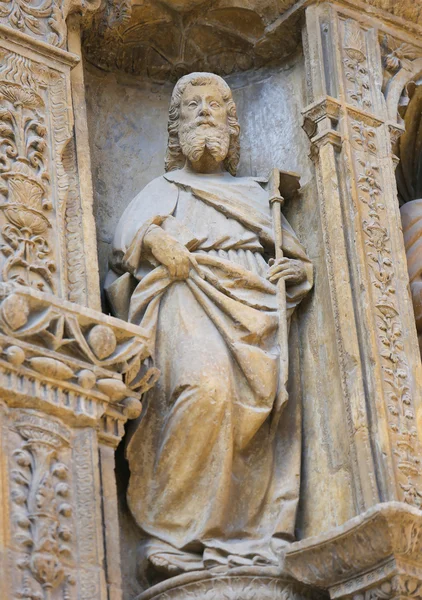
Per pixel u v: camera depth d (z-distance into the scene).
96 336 7.12
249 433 7.69
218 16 9.08
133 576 7.55
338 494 7.79
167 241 7.96
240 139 9.04
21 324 6.95
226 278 8.01
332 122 8.62
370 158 8.61
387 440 7.74
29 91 7.81
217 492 7.54
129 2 8.67
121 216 8.44
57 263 7.49
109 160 8.80
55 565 6.70
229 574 7.37
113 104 8.98
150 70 9.12
